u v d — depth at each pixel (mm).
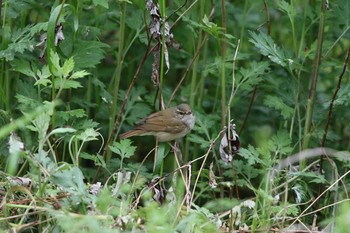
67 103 12047
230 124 11438
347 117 12445
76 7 11430
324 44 12883
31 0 11961
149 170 13781
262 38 12109
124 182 10117
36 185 9734
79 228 8945
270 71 12766
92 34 12383
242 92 13508
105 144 13078
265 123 13953
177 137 12086
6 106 11195
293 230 10094
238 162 12109
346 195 11055
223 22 11648
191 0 13133
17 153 9352
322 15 11680
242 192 13188
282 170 11688
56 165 9531
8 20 12180
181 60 14305
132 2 12219
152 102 13242
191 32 13430
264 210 10250
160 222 8734
